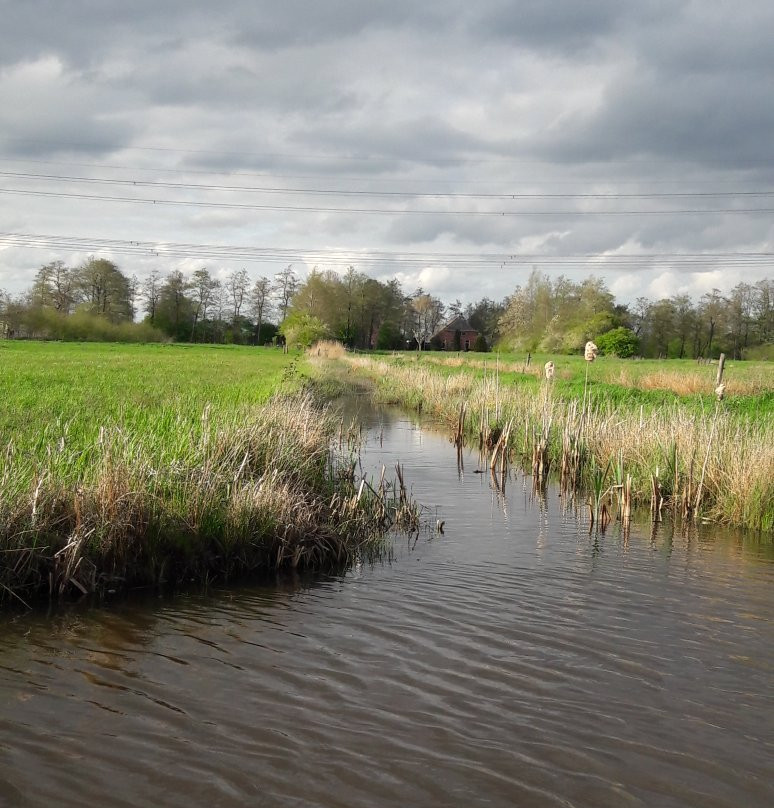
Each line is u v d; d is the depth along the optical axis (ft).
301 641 22.43
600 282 325.01
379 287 377.30
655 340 335.26
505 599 26.81
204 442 35.04
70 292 352.49
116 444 31.76
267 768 15.69
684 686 20.13
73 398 62.39
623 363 196.13
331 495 38.40
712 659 21.94
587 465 50.55
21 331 314.14
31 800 14.28
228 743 16.58
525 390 85.30
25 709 17.74
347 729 17.34
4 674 19.53
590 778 15.70
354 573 29.68
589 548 34.45
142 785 14.96
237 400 66.64
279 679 19.81
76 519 26.32
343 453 58.13
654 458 45.24
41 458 31.53
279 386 83.46
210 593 26.61
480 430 68.08
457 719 17.95
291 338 306.76
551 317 319.27
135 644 21.84
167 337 347.36
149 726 17.20
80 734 16.74
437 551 33.40
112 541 26.32
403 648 22.11
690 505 40.78
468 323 429.38
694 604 26.76
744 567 31.76
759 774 16.10
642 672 20.94
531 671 20.77
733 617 25.50
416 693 19.25
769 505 38.96
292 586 27.76
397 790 15.06
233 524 28.99
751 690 19.99
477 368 154.61
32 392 67.00
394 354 263.90
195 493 29.01
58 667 20.10
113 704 18.17
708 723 18.20
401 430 77.56
